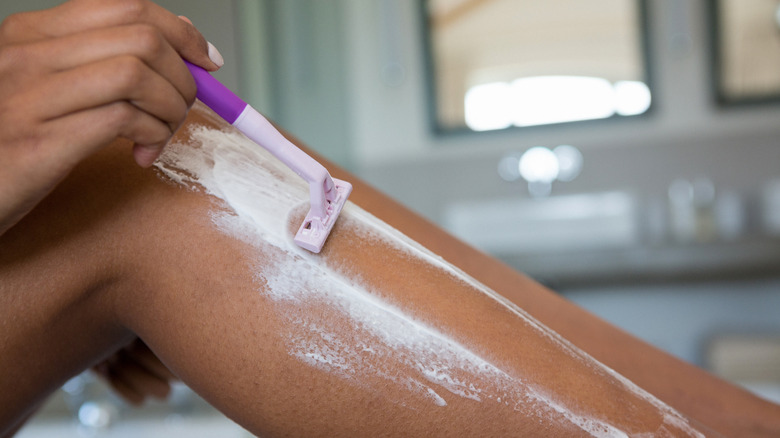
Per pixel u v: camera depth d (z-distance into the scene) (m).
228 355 0.27
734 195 2.39
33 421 1.13
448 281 0.30
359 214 0.31
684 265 2.33
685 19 2.35
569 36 2.42
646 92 2.41
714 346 1.59
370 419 0.27
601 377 0.30
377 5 2.49
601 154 2.46
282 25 1.65
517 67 2.47
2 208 0.22
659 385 0.37
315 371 0.27
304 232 0.28
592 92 2.44
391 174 2.57
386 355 0.27
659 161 2.42
